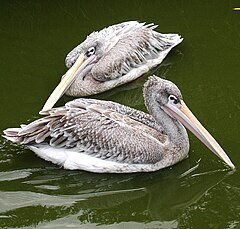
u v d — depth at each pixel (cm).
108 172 1214
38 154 1232
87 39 1519
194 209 1143
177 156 1213
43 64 1595
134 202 1171
